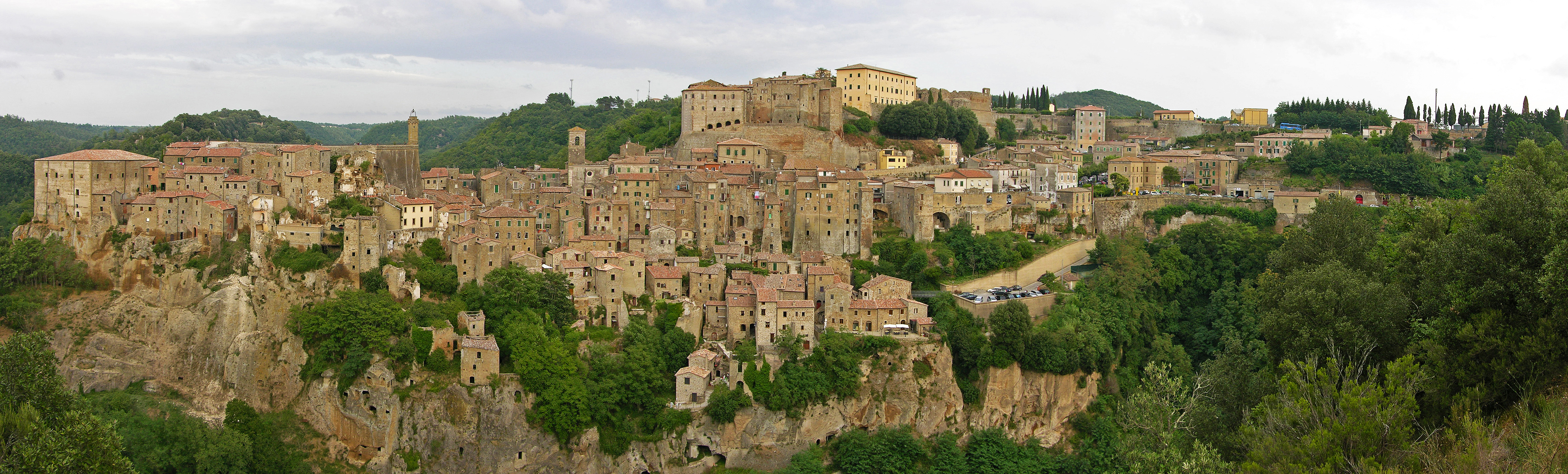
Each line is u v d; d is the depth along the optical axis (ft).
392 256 624.59
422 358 544.21
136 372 597.93
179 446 514.27
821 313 636.48
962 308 648.79
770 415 556.51
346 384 540.52
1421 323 346.95
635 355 564.71
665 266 655.76
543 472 529.04
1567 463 233.14
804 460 547.49
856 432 563.89
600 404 538.88
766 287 615.16
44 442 320.91
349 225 593.42
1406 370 287.69
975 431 592.60
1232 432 354.54
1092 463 582.76
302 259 603.67
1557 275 299.58
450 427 530.68
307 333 563.07
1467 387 297.94
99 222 646.74
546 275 605.31
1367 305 353.72
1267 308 418.51
